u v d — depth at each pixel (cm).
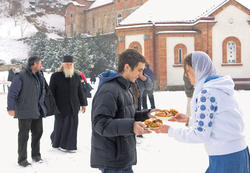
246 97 1506
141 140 659
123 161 257
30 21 10675
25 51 7888
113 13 6719
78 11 7656
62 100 580
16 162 523
